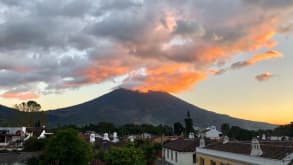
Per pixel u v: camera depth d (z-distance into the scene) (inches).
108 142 2655.0
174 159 2210.9
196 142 2158.0
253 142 1268.5
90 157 1535.4
